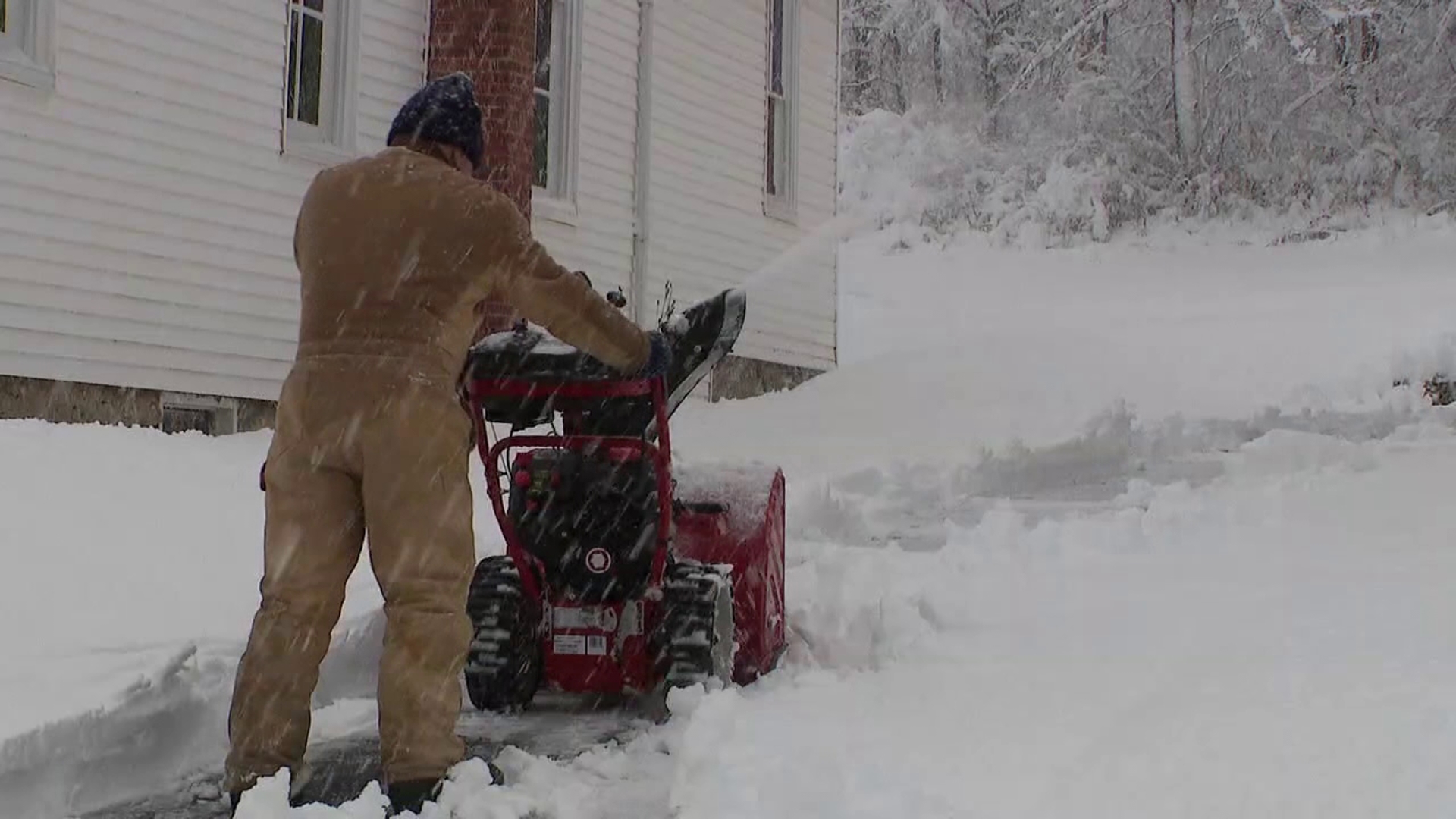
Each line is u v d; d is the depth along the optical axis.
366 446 4.24
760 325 19.08
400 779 4.18
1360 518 7.71
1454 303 20.42
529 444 5.11
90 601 5.90
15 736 4.23
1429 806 3.25
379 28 13.22
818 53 20.72
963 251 33.34
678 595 5.14
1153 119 35.94
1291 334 19.11
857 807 3.65
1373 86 34.88
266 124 12.11
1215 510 8.18
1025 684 4.72
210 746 5.08
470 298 4.40
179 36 11.38
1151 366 17.58
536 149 15.55
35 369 10.34
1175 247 32.53
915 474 11.09
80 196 10.66
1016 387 16.56
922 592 6.46
